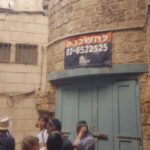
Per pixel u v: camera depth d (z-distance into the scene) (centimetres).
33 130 860
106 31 651
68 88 741
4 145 414
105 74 640
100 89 669
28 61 901
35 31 920
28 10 928
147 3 529
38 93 847
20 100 871
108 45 642
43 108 807
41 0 939
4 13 905
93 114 670
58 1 784
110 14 655
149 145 565
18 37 905
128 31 632
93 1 683
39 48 914
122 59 625
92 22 674
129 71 612
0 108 855
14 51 895
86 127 462
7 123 436
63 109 744
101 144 645
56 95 776
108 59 637
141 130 585
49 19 847
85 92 699
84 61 667
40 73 900
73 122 709
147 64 601
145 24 599
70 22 722
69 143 361
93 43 662
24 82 884
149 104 579
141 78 604
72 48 699
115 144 620
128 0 643
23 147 264
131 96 611
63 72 713
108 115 642
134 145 588
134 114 600
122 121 617
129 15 636
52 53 790
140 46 617
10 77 877
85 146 442
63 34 743
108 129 637
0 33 893
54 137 329
